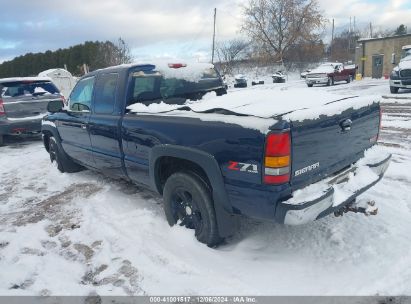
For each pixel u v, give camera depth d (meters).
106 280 3.36
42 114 9.64
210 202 3.56
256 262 3.48
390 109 12.27
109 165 5.01
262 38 46.50
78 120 5.46
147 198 5.16
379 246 3.58
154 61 4.88
